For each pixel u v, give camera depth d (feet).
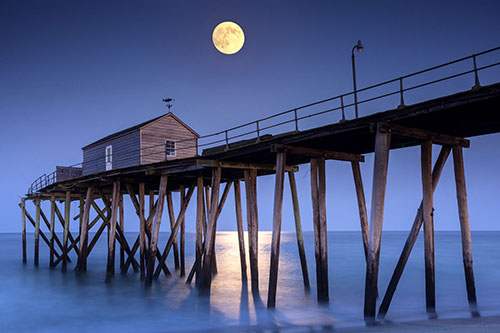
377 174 38.06
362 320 46.55
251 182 59.06
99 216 90.84
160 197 64.95
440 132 44.32
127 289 69.62
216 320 48.78
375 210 37.76
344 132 41.93
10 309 58.03
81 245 84.79
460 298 60.49
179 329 45.19
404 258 41.78
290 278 85.05
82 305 59.41
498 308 50.19
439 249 190.60
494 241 297.53
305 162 63.31
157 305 57.77
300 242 65.67
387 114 38.27
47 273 92.94
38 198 111.34
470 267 45.65
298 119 46.85
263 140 52.60
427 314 42.04
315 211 52.90
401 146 49.57
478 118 39.70
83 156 100.17
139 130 81.56
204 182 76.54
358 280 82.02
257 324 45.98
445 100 34.96
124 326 47.52
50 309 57.67
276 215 47.21
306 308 53.62
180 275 82.74
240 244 71.67
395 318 42.86
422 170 42.50
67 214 92.38
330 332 37.83
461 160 45.52
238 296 62.75
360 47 48.91
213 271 84.38
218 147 66.49
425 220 41.83
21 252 187.01
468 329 33.09
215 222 57.36
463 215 45.11
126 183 75.56
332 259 134.31
